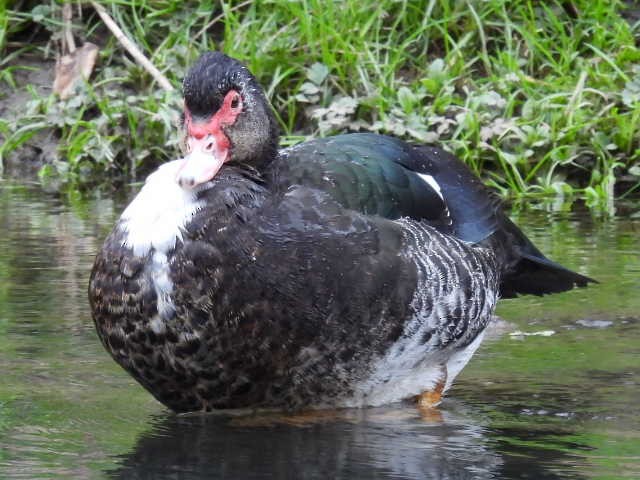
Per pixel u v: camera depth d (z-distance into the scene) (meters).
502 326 10.12
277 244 7.71
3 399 8.19
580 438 7.45
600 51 16.22
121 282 7.66
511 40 16.72
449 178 9.36
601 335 9.80
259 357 7.73
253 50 16.48
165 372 7.76
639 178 15.26
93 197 15.00
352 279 7.83
